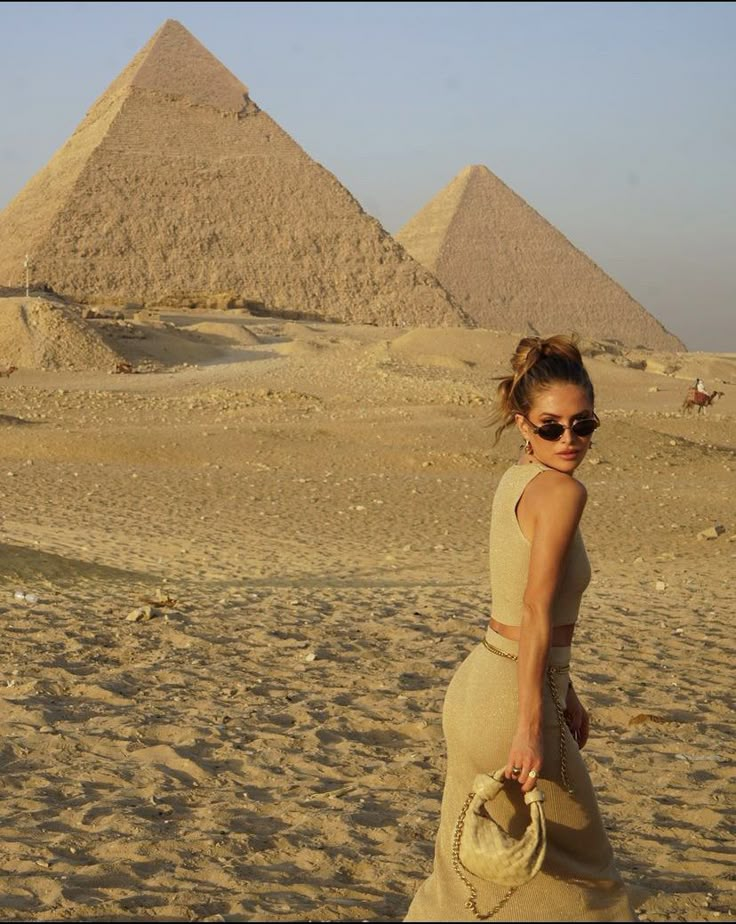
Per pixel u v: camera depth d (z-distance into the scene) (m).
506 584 4.38
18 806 6.73
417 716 8.80
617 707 9.27
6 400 47.25
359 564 18.50
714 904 5.57
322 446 35.81
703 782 7.52
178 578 15.93
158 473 29.92
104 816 6.55
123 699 9.13
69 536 19.50
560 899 4.17
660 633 12.55
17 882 5.58
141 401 49.09
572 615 4.41
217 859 5.98
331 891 5.60
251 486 28.11
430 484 29.48
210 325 107.00
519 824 4.29
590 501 27.39
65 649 10.74
